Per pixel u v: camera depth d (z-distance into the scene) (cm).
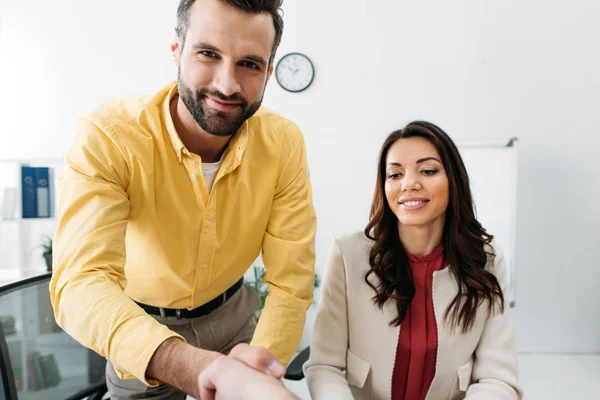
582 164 252
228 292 119
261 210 100
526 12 254
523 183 257
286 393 43
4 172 273
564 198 254
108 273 71
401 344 107
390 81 267
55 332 127
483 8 257
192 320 112
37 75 284
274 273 101
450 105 262
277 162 102
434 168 102
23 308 118
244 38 72
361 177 271
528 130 256
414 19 264
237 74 76
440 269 111
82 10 281
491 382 101
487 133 259
